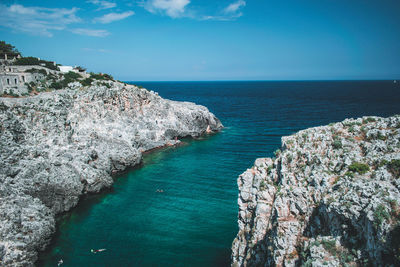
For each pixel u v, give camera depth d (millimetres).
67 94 58625
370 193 14383
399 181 14484
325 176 18188
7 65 72000
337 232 15336
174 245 30672
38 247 29656
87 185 43375
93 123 59750
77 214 38094
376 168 17016
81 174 43594
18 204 33375
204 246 30391
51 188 38344
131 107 71812
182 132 80500
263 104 159625
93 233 33281
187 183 48281
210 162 59719
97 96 63031
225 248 30016
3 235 28141
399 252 11516
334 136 21766
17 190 35406
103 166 50469
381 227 12492
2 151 38219
